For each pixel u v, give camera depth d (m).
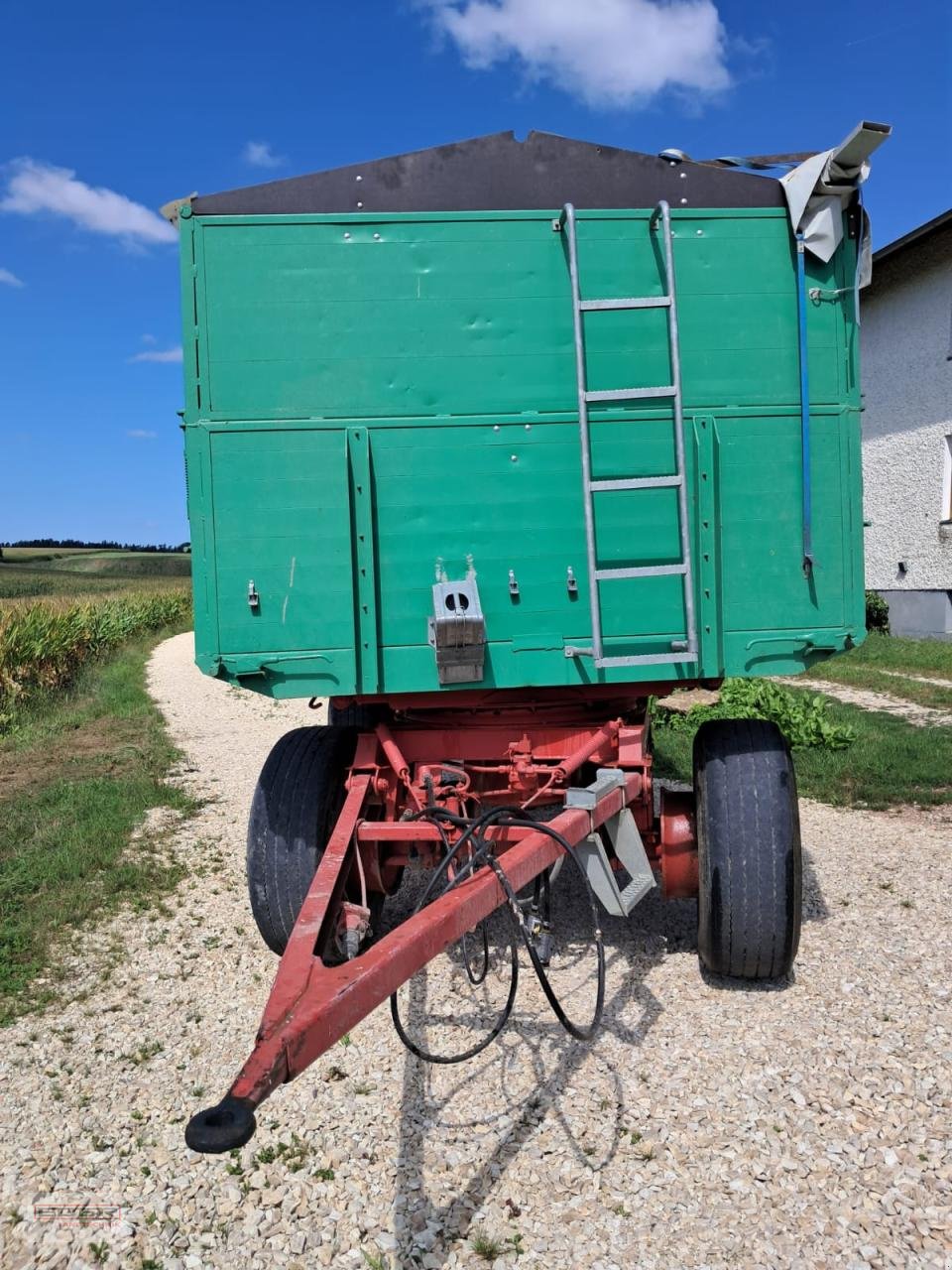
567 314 3.78
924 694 12.20
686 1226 2.68
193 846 6.77
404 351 3.76
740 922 3.91
